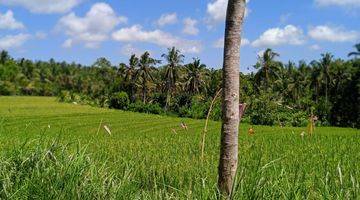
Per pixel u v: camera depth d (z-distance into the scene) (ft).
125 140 100.73
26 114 241.14
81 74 552.41
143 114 303.48
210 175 21.25
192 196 17.54
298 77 372.38
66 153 20.25
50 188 17.97
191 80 336.90
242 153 54.03
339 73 367.45
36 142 21.98
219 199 16.61
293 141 100.83
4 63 528.22
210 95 321.73
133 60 385.29
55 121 215.72
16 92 513.45
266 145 82.17
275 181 16.96
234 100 19.03
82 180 18.78
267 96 281.33
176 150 67.67
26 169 19.38
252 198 15.94
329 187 18.15
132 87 386.93
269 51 322.75
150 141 100.07
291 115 272.92
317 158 55.11
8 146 23.26
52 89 536.83
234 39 19.19
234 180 16.25
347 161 47.09
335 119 338.34
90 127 191.93
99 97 404.57
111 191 18.60
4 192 17.98
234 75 19.12
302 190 16.99
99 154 25.57
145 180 24.90
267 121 269.85
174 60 354.13
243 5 19.30
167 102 352.28
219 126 220.23
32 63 598.34
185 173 26.63
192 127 214.28
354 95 333.62
